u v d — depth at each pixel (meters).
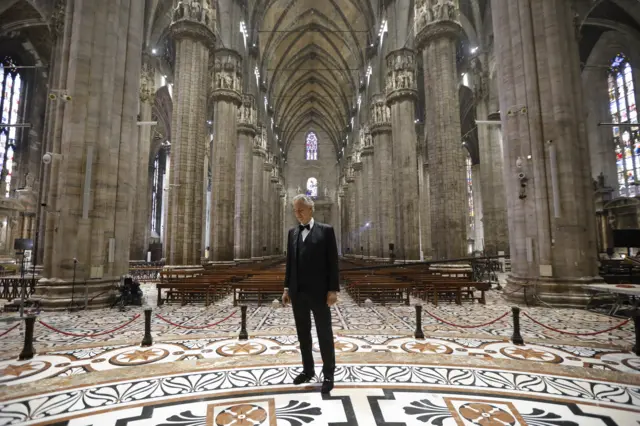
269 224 41.00
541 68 10.27
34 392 3.68
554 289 9.55
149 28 22.53
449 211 15.89
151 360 4.86
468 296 11.01
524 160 10.38
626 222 20.33
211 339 6.05
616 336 6.17
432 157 16.80
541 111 10.20
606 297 9.23
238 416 3.12
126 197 10.65
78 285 9.26
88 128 9.70
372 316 8.47
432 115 16.83
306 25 39.72
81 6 9.86
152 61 23.27
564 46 10.18
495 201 23.50
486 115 24.05
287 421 3.03
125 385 3.88
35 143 26.58
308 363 3.75
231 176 21.81
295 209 3.88
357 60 38.44
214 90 21.84
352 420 3.04
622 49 21.64
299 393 3.63
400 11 22.59
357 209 40.75
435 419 3.07
